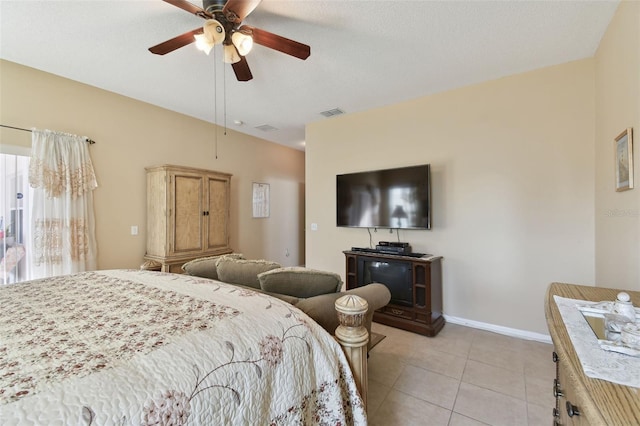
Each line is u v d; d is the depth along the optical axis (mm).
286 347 1022
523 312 2881
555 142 2727
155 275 1700
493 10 1990
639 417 521
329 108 3855
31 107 2793
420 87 3209
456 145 3236
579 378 647
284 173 5973
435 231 3367
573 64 2650
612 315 911
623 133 1847
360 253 3455
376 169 3816
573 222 2650
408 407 1862
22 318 1036
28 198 2807
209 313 1069
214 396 786
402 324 3090
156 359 790
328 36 2293
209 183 3912
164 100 3604
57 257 2859
